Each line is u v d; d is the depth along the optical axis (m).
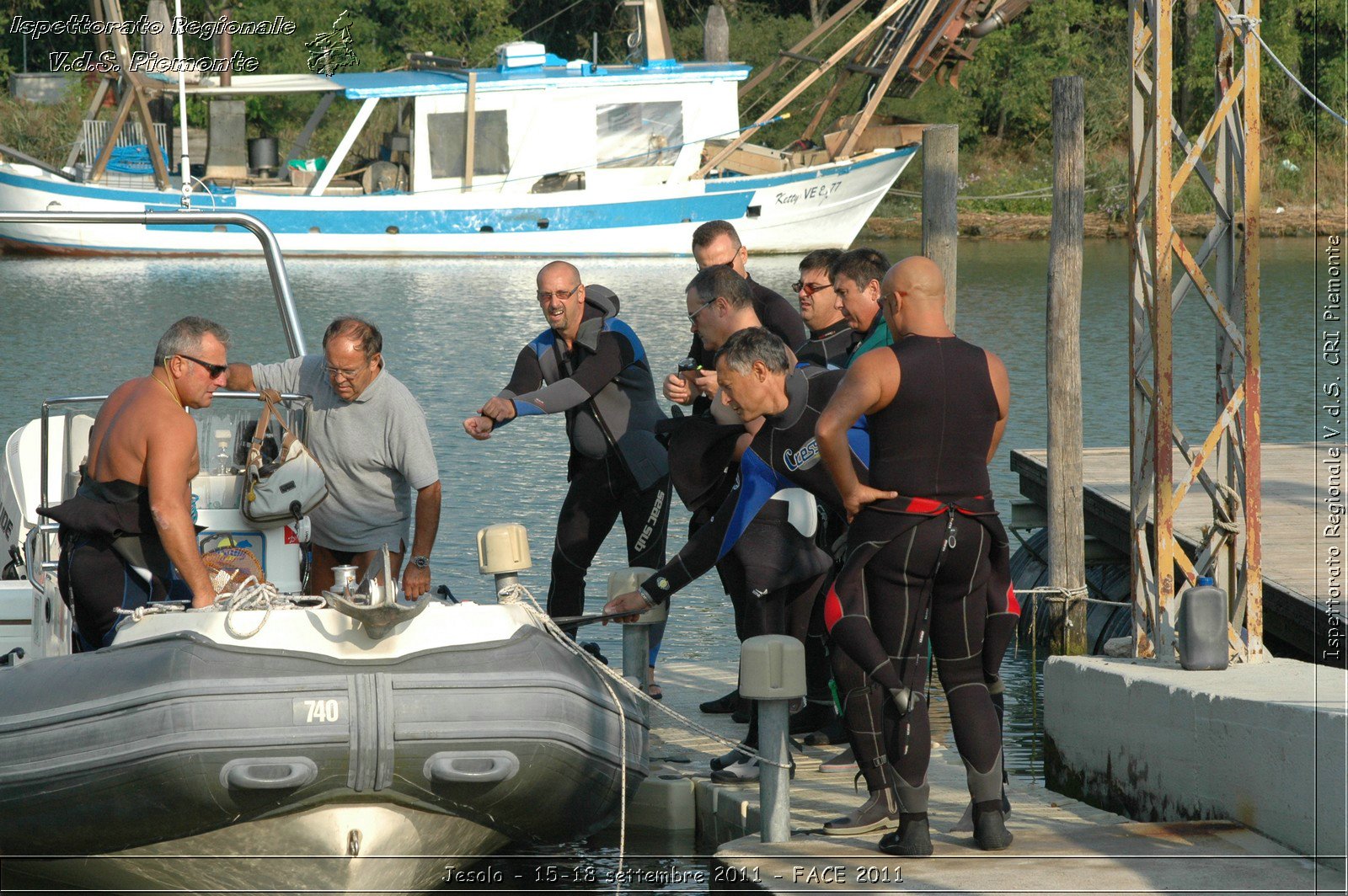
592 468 17.83
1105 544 25.69
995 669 12.70
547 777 13.32
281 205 78.88
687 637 23.05
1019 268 82.12
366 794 12.74
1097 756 14.88
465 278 71.19
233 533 15.18
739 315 15.40
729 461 15.49
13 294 63.25
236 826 12.77
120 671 12.71
